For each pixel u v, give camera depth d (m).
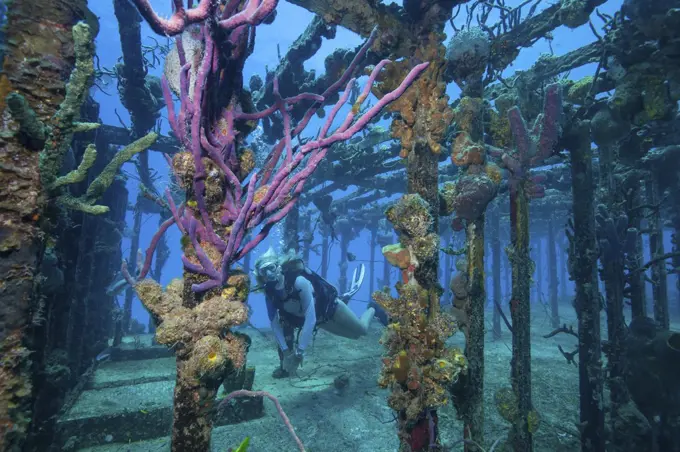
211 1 1.13
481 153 3.15
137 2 0.95
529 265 3.46
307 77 5.50
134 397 5.02
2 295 1.44
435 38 2.69
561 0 3.66
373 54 3.50
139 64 5.20
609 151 5.05
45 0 1.56
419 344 2.34
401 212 2.49
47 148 1.50
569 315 16.80
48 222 1.60
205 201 1.64
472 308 3.12
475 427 2.98
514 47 3.84
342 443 4.52
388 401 2.40
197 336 1.54
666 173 6.44
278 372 6.86
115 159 1.71
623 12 3.31
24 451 3.10
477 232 3.16
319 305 6.78
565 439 4.62
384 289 2.52
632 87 3.41
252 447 4.37
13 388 1.46
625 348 4.05
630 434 3.88
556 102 3.25
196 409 1.54
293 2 2.57
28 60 1.52
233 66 1.64
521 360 3.35
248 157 1.84
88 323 6.31
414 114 2.72
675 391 3.56
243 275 1.78
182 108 1.55
